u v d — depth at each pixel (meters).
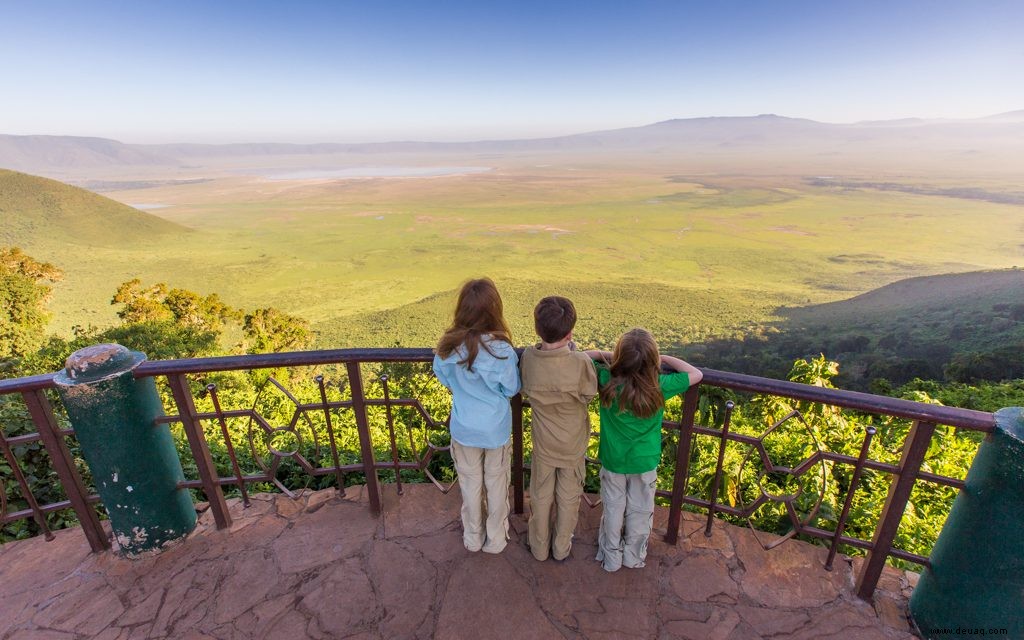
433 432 4.03
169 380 2.32
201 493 3.63
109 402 2.17
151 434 2.35
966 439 5.13
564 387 2.08
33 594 2.30
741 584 2.27
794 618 2.12
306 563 2.41
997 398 9.28
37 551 2.54
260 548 2.51
